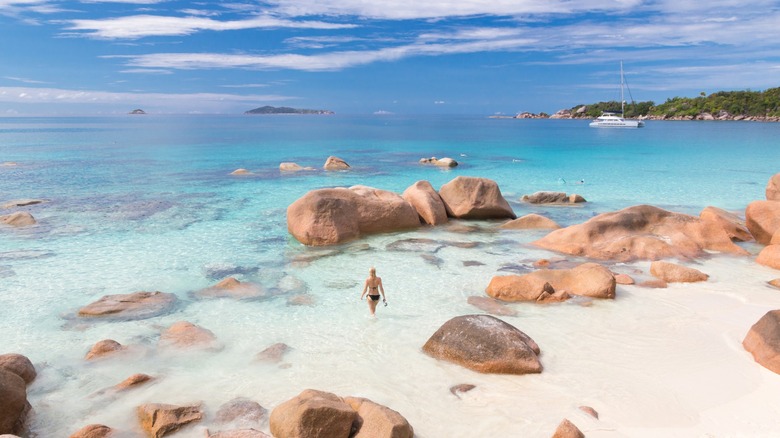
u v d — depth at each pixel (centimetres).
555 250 1953
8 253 1892
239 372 1074
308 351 1166
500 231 2278
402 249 1978
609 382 1027
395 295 1508
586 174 4166
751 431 867
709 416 910
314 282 1614
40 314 1359
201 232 2231
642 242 1889
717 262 1808
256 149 6550
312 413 823
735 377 1042
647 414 916
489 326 1139
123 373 1070
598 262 1809
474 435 866
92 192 3219
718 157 5353
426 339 1229
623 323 1308
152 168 4444
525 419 907
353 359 1131
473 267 1762
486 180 2570
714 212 2167
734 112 18825
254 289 1541
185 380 1041
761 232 2059
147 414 888
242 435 813
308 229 2036
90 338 1225
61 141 7894
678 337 1227
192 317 1347
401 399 977
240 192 3266
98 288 1551
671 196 3170
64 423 904
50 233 2188
